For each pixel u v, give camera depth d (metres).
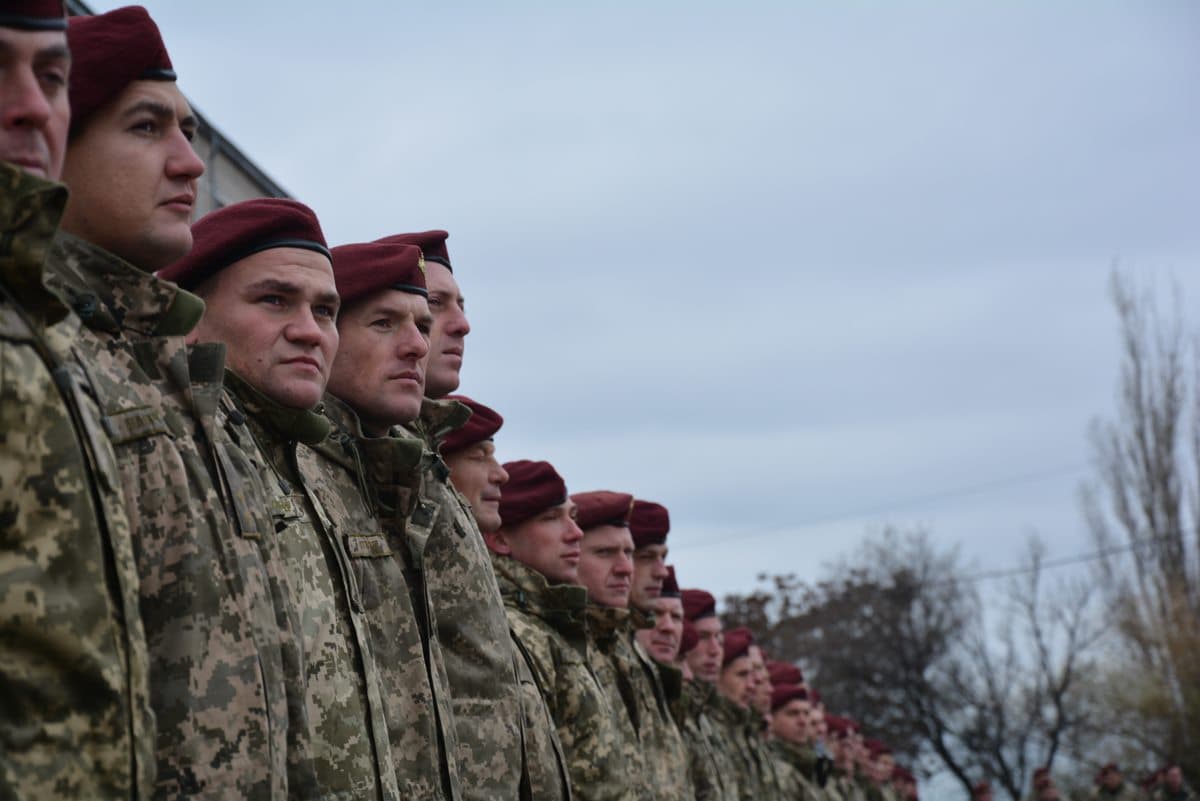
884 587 41.09
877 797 23.92
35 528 2.93
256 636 3.59
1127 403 38.78
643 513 10.49
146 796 3.04
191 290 4.71
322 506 4.89
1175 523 37.59
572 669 7.76
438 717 5.16
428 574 5.92
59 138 3.28
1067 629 39.62
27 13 3.18
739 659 14.38
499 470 7.38
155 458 3.47
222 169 14.73
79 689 2.94
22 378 2.96
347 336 5.59
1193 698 33.69
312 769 3.79
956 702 40.31
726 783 12.17
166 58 3.96
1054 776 39.28
